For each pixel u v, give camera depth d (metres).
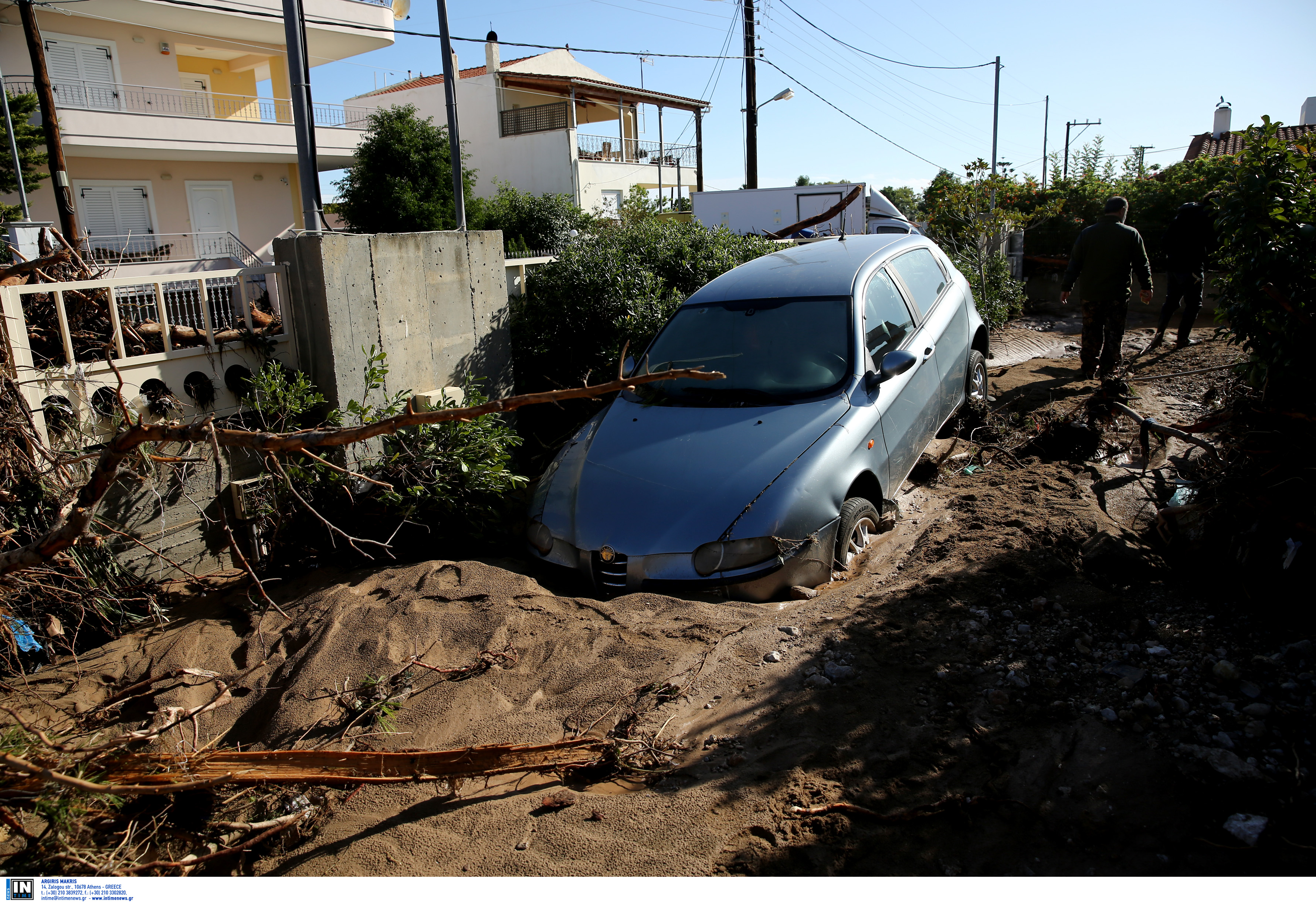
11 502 4.64
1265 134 4.21
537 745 3.15
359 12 24.14
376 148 19.50
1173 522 4.34
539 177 30.17
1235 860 2.37
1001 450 6.60
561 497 5.09
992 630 3.73
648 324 8.06
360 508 5.80
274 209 24.61
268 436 2.84
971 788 2.77
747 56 20.91
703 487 4.64
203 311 6.09
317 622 4.59
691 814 2.77
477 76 30.89
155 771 2.95
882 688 3.37
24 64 20.08
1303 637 3.42
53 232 5.55
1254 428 4.13
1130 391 7.58
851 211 17.34
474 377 7.61
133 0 19.80
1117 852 2.45
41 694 4.27
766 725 3.22
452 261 7.45
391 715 3.62
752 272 6.48
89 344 5.77
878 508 5.28
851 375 5.28
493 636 4.16
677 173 34.56
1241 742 2.86
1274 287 3.95
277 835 3.00
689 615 4.14
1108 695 3.20
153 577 5.52
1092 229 8.13
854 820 2.67
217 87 25.48
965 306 7.23
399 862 2.71
